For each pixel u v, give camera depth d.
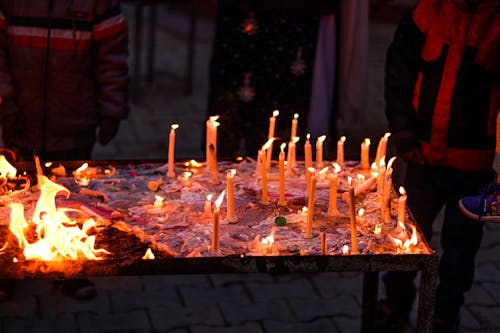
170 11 13.04
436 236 5.32
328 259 2.69
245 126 5.13
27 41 4.16
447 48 3.68
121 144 6.93
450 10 3.66
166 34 11.56
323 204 3.26
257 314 4.32
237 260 2.66
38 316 4.22
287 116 5.12
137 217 3.06
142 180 3.48
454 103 3.69
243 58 5.00
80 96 4.30
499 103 3.69
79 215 3.04
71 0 4.16
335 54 5.02
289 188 3.43
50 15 4.14
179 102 8.26
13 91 4.19
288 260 2.68
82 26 4.19
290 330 4.17
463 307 4.44
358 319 4.30
